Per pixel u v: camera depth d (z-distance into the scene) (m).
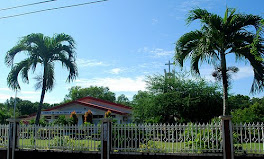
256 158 9.52
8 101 57.44
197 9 11.86
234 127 9.94
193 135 10.90
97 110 29.61
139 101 25.75
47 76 17.33
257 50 10.53
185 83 23.94
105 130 11.04
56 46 17.41
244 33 11.54
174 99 22.89
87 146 11.50
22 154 12.20
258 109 25.11
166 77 25.03
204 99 22.58
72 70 17.38
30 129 12.49
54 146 11.92
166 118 23.56
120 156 10.83
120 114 29.48
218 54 11.80
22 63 17.17
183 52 11.97
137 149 10.86
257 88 11.20
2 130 12.88
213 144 10.08
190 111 22.61
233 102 23.44
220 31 11.38
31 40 16.98
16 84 17.00
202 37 11.26
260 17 11.26
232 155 9.55
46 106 66.88
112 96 67.94
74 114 26.77
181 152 10.30
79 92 64.19
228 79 11.86
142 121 26.52
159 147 10.85
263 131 9.65
